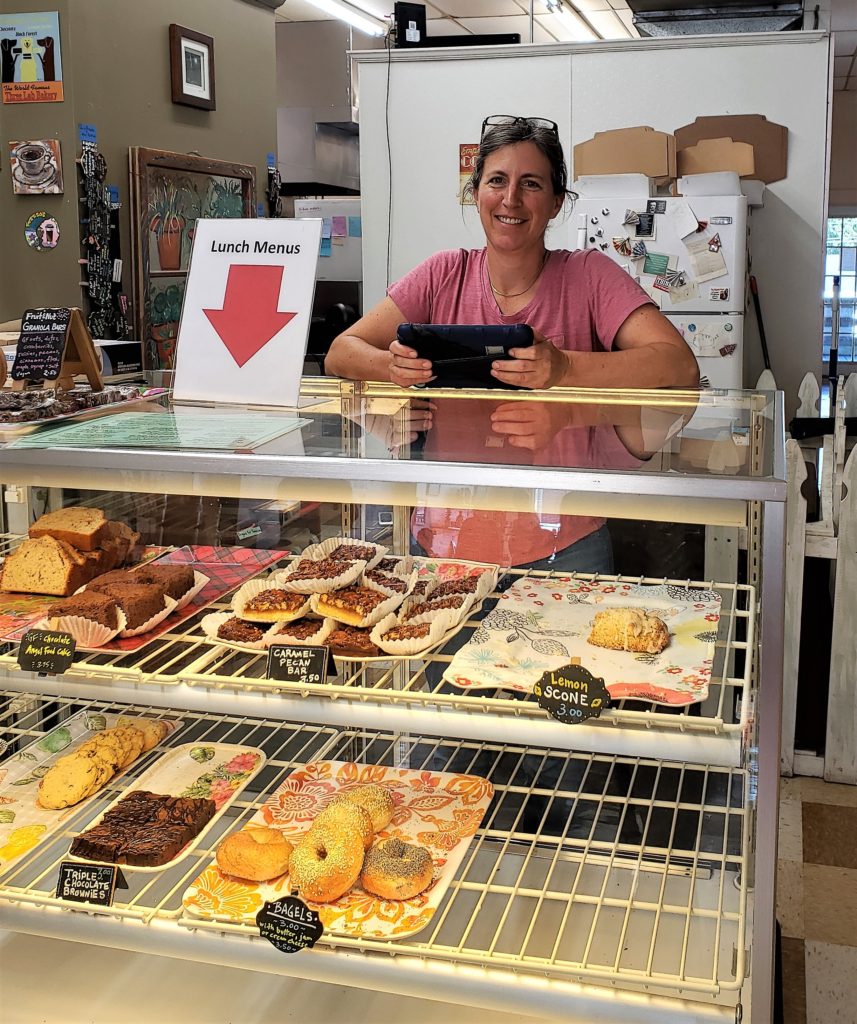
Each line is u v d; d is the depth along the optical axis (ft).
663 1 16.98
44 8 11.69
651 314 7.05
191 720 6.80
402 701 4.56
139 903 5.04
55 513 6.06
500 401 5.41
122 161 12.92
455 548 6.32
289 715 4.67
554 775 6.43
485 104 15.21
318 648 4.71
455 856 5.24
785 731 10.75
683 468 3.97
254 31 16.22
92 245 12.19
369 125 15.61
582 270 7.33
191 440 4.53
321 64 21.18
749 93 14.55
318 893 4.75
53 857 5.32
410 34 15.58
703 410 5.12
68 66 11.76
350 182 23.13
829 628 10.87
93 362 5.69
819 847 9.32
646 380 6.33
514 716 4.43
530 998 4.36
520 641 4.93
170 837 5.11
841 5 23.06
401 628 5.00
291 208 22.54
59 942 6.07
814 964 7.49
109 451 4.39
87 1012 5.49
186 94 14.10
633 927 5.10
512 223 6.97
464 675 4.55
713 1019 4.20
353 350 6.57
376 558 5.72
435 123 15.40
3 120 12.05
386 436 4.58
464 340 5.56
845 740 10.59
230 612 5.38
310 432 4.67
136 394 5.68
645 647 4.79
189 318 5.48
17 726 6.88
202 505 6.37
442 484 4.22
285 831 5.47
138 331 13.30
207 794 5.70
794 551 10.36
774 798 4.13
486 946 4.99
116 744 6.03
